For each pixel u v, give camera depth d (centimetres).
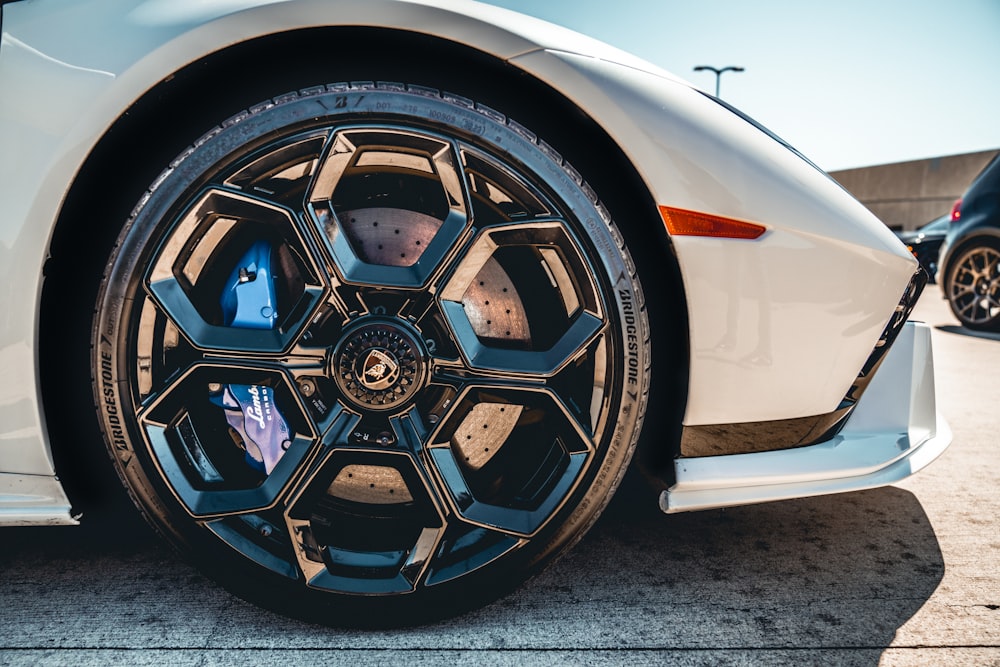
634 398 125
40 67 119
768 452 137
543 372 123
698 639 121
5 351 120
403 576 124
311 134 120
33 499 126
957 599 134
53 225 118
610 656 117
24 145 118
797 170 131
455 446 133
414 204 133
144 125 121
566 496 126
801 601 134
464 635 123
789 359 130
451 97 123
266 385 123
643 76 130
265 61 123
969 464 212
